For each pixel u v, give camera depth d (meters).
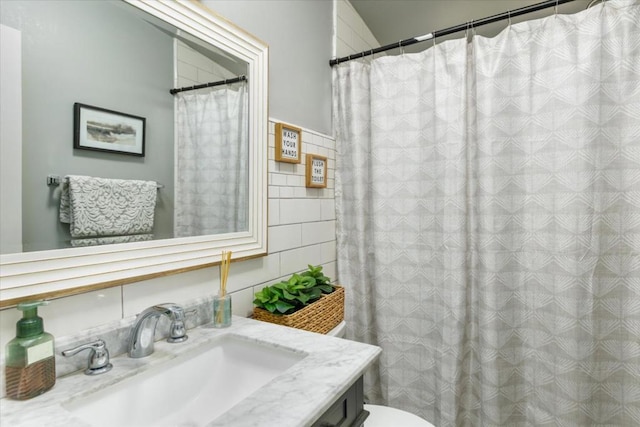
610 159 1.33
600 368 1.38
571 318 1.39
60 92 0.77
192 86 1.06
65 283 0.75
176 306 0.85
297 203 1.59
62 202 0.77
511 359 1.55
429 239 1.70
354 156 1.84
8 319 0.69
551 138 1.43
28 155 0.72
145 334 0.84
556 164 1.42
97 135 0.83
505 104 1.50
